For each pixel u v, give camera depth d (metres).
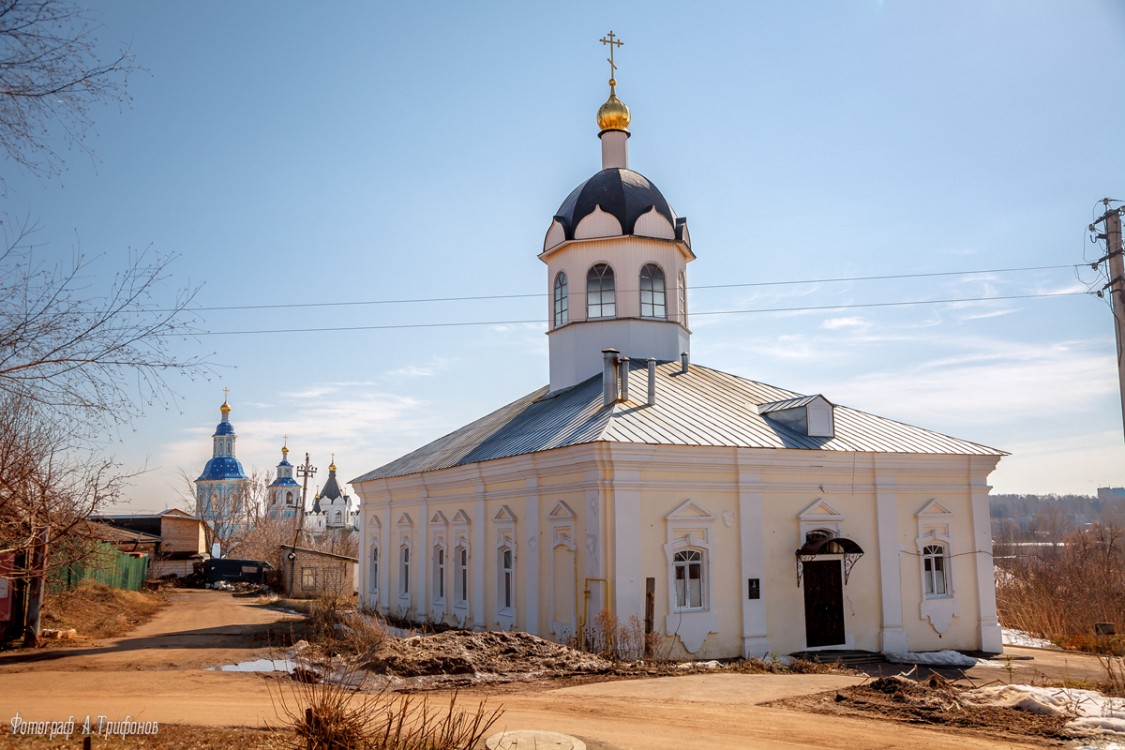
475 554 27.33
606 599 20.84
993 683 16.55
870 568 24.17
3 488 14.98
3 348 10.92
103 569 39.62
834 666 20.31
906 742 11.79
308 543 77.25
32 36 9.50
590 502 21.48
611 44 33.62
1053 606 32.97
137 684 16.94
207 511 89.31
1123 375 22.48
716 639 21.91
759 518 22.86
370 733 10.58
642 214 30.48
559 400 29.16
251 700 14.98
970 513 25.78
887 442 25.28
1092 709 13.17
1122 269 22.81
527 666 17.81
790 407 25.11
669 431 22.47
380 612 34.56
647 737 12.04
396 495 34.56
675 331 30.88
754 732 12.41
